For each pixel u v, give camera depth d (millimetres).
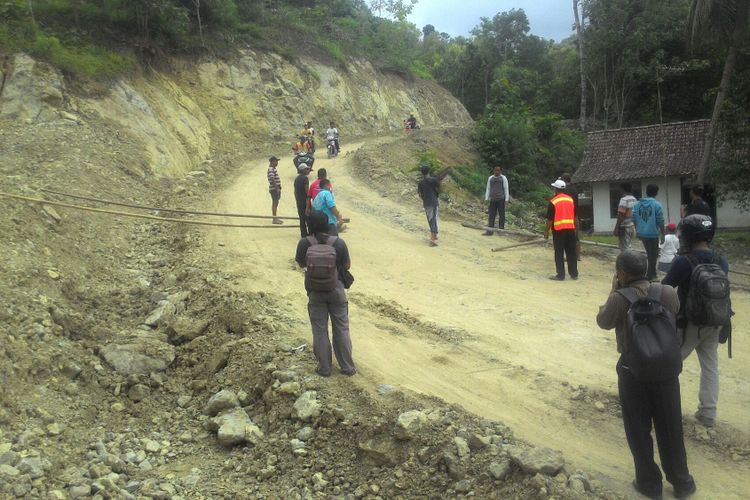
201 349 7883
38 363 6832
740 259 15648
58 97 19781
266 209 16922
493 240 15258
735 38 19641
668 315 4691
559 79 53344
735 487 4965
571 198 12016
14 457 5410
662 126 28375
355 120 39062
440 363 7523
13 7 22234
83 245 11234
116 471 5750
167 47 28797
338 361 7051
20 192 11961
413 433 5523
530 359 7645
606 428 5977
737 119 19828
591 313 9570
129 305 9383
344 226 15133
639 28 41344
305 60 38125
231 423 6320
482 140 33094
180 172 21375
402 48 52438
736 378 7062
